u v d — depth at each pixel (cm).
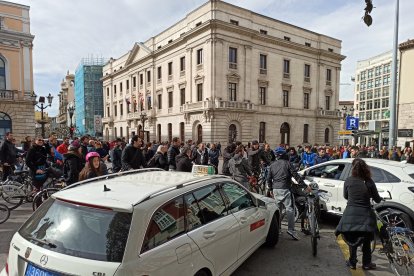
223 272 340
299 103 4075
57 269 229
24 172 816
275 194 567
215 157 1241
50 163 864
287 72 3950
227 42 3288
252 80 3531
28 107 2895
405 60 2255
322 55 4269
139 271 229
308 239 560
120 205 252
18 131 2841
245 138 3419
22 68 2883
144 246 243
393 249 418
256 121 3581
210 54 3209
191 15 3541
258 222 439
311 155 1223
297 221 679
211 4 3203
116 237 237
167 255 256
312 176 695
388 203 534
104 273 220
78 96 7688
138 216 249
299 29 4050
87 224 251
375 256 488
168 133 4047
